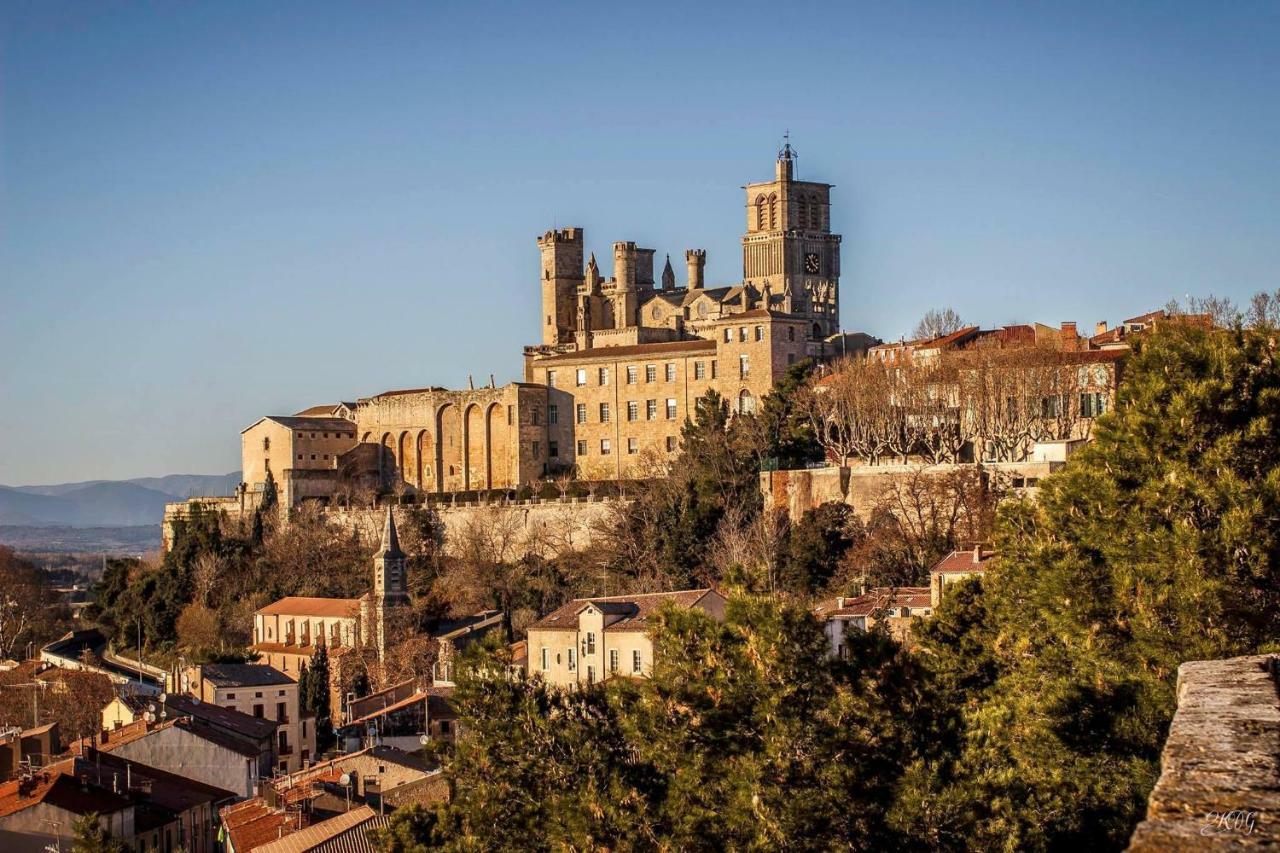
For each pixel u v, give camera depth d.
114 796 111.19
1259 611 56.91
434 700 150.75
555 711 64.50
